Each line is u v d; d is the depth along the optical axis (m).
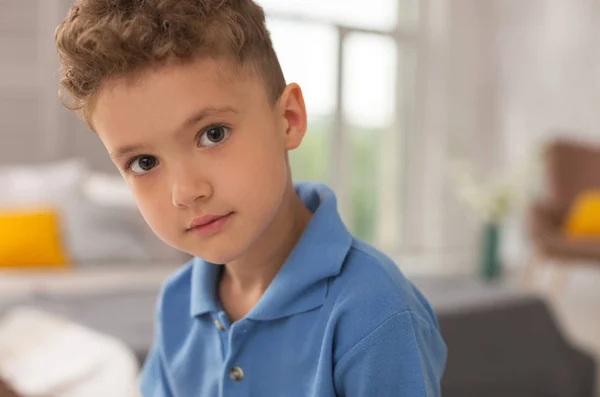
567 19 5.20
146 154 0.50
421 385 0.53
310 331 0.57
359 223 5.33
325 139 5.14
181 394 0.68
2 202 2.68
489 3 5.74
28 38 3.61
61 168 2.99
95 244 2.67
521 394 2.07
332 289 0.57
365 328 0.54
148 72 0.48
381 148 5.40
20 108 3.62
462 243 5.67
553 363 2.17
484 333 2.07
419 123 5.54
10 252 2.49
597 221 4.06
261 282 0.62
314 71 5.02
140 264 2.71
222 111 0.49
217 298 0.66
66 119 3.71
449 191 5.60
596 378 2.35
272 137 0.54
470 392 1.97
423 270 5.07
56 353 1.47
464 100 5.66
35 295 2.04
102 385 1.35
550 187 4.52
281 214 0.60
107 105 0.49
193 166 0.50
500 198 4.66
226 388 0.59
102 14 0.49
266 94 0.54
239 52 0.51
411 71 5.49
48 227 2.58
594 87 5.00
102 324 1.75
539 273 4.62
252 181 0.51
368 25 5.24
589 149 4.62
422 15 5.50
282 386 0.58
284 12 4.82
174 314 0.71
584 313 4.21
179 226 0.52
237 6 0.53
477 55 5.70
